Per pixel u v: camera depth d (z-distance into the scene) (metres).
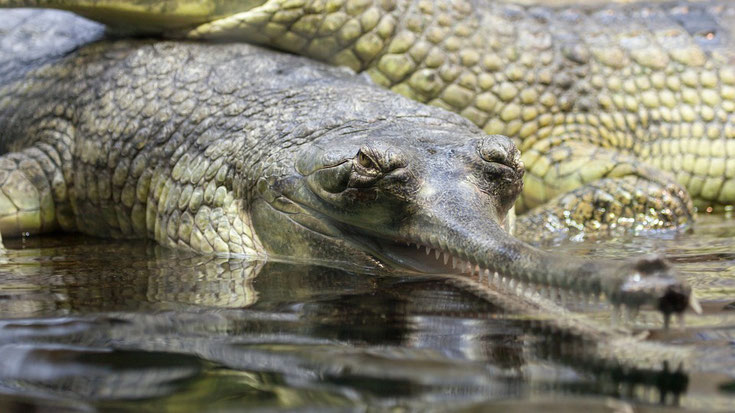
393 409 5.92
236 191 14.37
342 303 9.40
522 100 20.41
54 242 16.50
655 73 21.73
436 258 11.74
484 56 20.05
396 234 11.86
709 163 21.89
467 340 7.70
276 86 15.98
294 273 11.73
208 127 15.58
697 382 6.47
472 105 20.05
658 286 7.44
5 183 17.44
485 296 9.75
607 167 19.45
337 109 14.63
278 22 18.05
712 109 21.89
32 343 7.58
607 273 7.89
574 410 5.88
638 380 6.53
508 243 9.98
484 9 20.77
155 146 16.30
